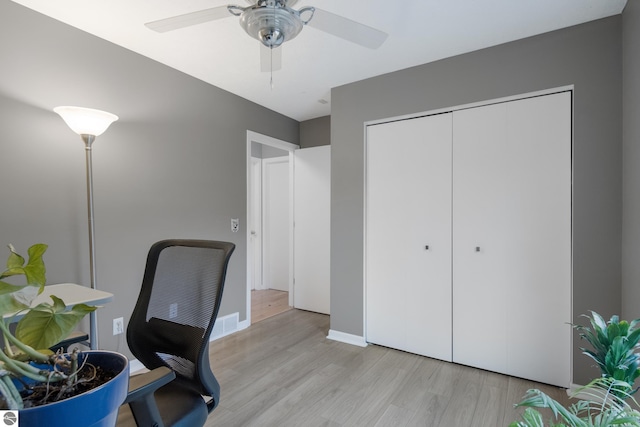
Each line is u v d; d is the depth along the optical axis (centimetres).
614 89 202
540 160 226
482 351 248
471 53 249
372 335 299
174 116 279
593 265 207
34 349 54
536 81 226
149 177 261
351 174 306
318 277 401
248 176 352
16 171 193
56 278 209
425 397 213
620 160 200
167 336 133
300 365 259
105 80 233
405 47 241
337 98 314
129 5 193
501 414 194
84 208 222
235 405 204
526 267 231
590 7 194
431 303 269
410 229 278
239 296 341
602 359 104
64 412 47
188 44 239
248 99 352
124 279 244
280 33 137
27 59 197
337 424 186
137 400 93
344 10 196
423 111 269
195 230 296
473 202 250
